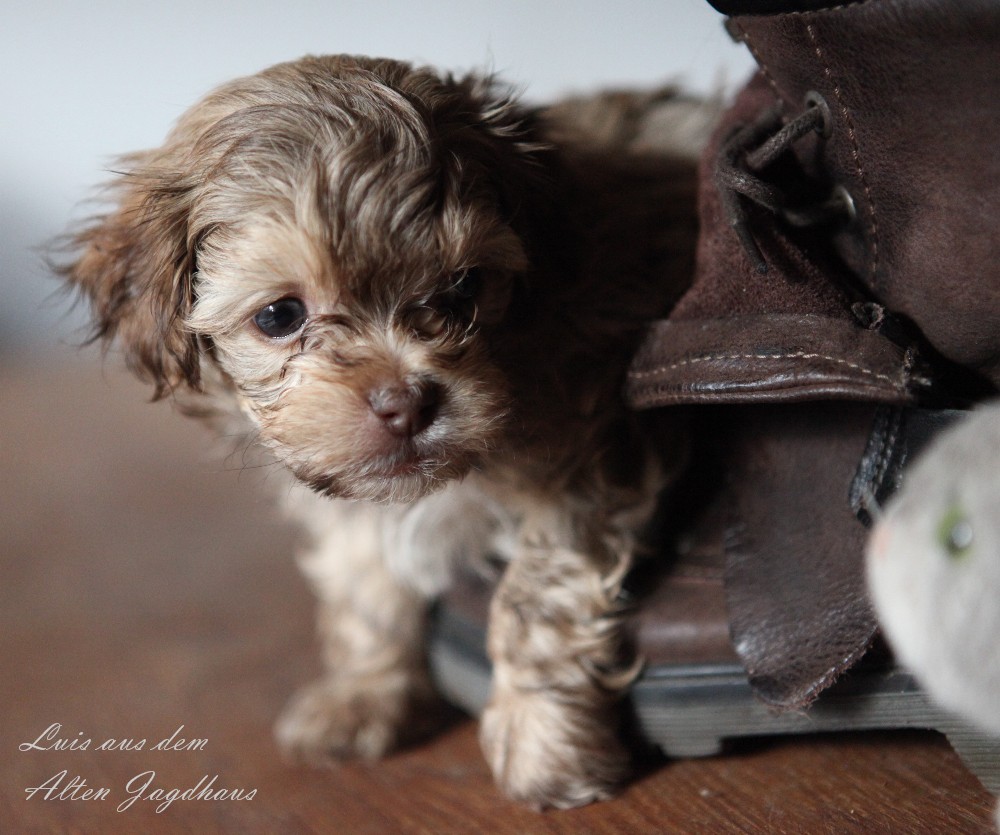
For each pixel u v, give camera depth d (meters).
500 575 0.46
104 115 1.14
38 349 1.42
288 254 0.40
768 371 0.38
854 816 0.39
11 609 0.60
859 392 0.37
